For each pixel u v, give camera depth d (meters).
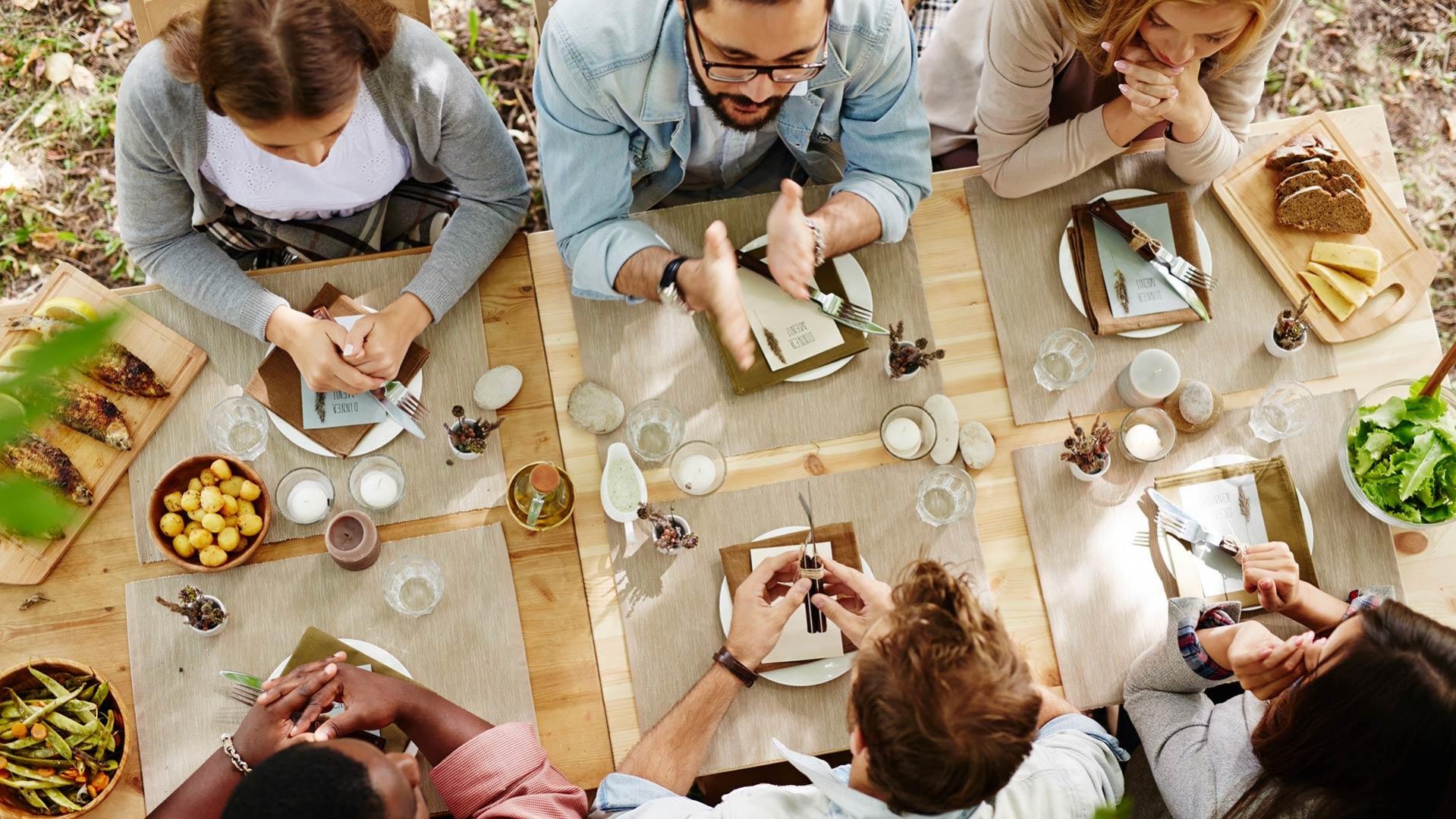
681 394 1.81
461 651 1.70
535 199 2.77
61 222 2.71
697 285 1.59
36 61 2.78
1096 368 1.84
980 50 2.13
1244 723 1.66
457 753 1.53
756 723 1.68
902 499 1.78
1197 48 1.64
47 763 1.58
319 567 1.71
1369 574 1.77
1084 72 1.95
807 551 1.72
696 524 1.75
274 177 1.83
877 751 1.20
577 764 1.68
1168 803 1.63
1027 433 1.82
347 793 1.15
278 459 1.75
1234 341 1.86
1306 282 1.86
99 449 1.71
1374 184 1.90
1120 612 1.76
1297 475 1.81
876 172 1.85
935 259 1.88
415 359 1.79
